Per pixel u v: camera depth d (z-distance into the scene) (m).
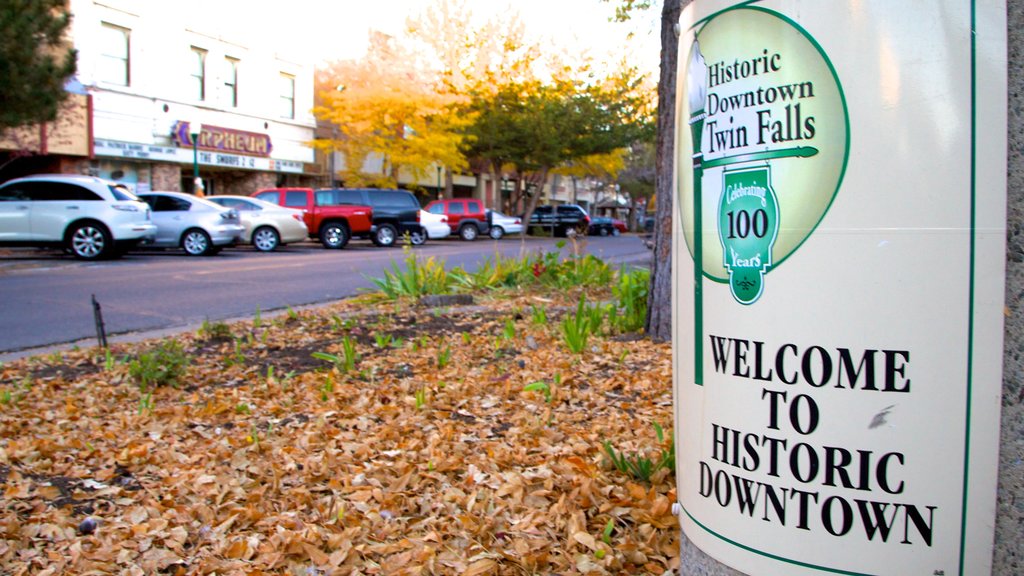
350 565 3.09
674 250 2.34
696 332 2.20
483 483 3.89
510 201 53.56
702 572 2.24
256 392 5.98
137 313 10.27
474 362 6.88
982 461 1.89
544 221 42.16
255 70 32.09
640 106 38.47
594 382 6.01
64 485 4.10
